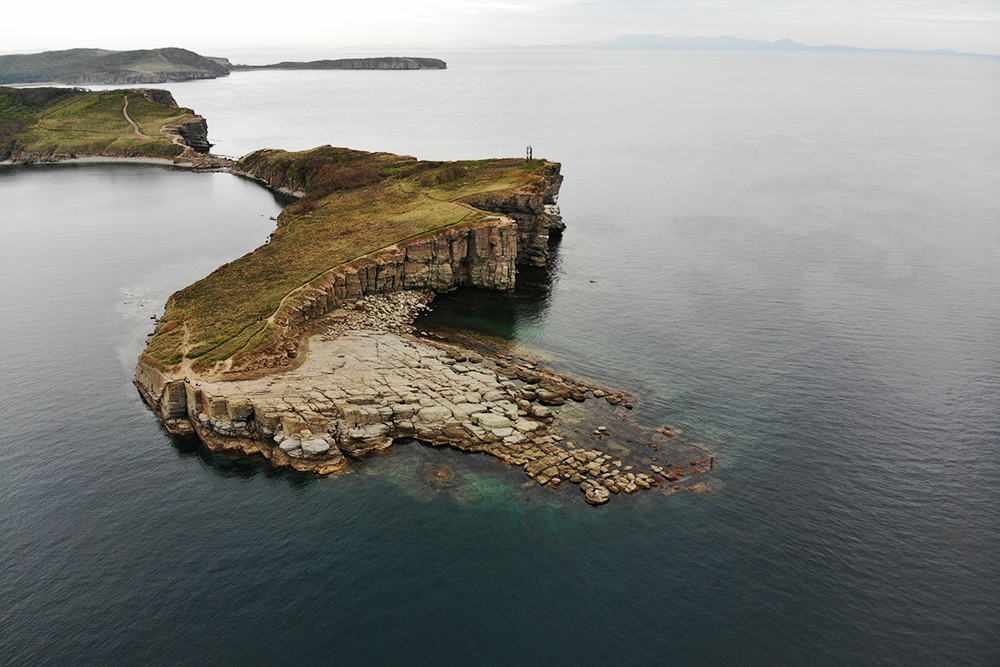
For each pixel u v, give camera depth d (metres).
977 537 56.84
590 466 65.25
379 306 102.50
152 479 63.50
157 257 131.62
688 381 82.38
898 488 63.00
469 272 115.19
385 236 115.25
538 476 63.72
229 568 52.56
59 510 58.88
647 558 54.16
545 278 120.12
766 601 50.06
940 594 50.94
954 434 71.81
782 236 146.12
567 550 54.94
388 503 60.31
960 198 181.25
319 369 79.62
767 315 102.81
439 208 126.38
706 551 54.91
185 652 45.50
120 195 194.12
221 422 68.69
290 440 65.88
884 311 104.69
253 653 45.50
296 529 56.97
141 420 73.62
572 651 46.03
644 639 46.91
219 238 146.00
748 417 74.50
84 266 125.56
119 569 52.34
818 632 47.47
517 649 46.09
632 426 72.31
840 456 67.75
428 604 49.53
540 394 77.12
